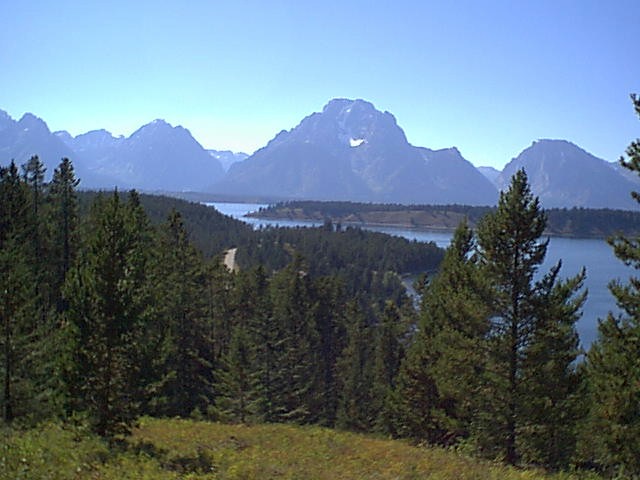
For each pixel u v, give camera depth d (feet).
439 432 96.94
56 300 138.62
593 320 295.48
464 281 73.97
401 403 102.17
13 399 69.92
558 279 72.38
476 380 71.77
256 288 191.72
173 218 134.31
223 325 186.39
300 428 85.97
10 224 126.93
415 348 101.81
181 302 124.88
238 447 64.95
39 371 72.95
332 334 197.67
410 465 58.18
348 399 157.28
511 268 70.95
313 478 49.37
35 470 37.63
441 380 77.20
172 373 66.74
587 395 68.90
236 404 126.62
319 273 438.81
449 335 75.31
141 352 61.46
